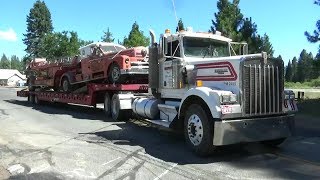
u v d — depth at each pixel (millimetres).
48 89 22250
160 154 8703
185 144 9789
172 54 10148
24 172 7293
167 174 7105
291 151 8852
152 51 10781
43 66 21875
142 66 14680
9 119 15445
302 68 78000
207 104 8016
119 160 8180
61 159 8273
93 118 15523
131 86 14625
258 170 7316
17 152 8961
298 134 11047
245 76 8062
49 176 7035
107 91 15648
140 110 11508
